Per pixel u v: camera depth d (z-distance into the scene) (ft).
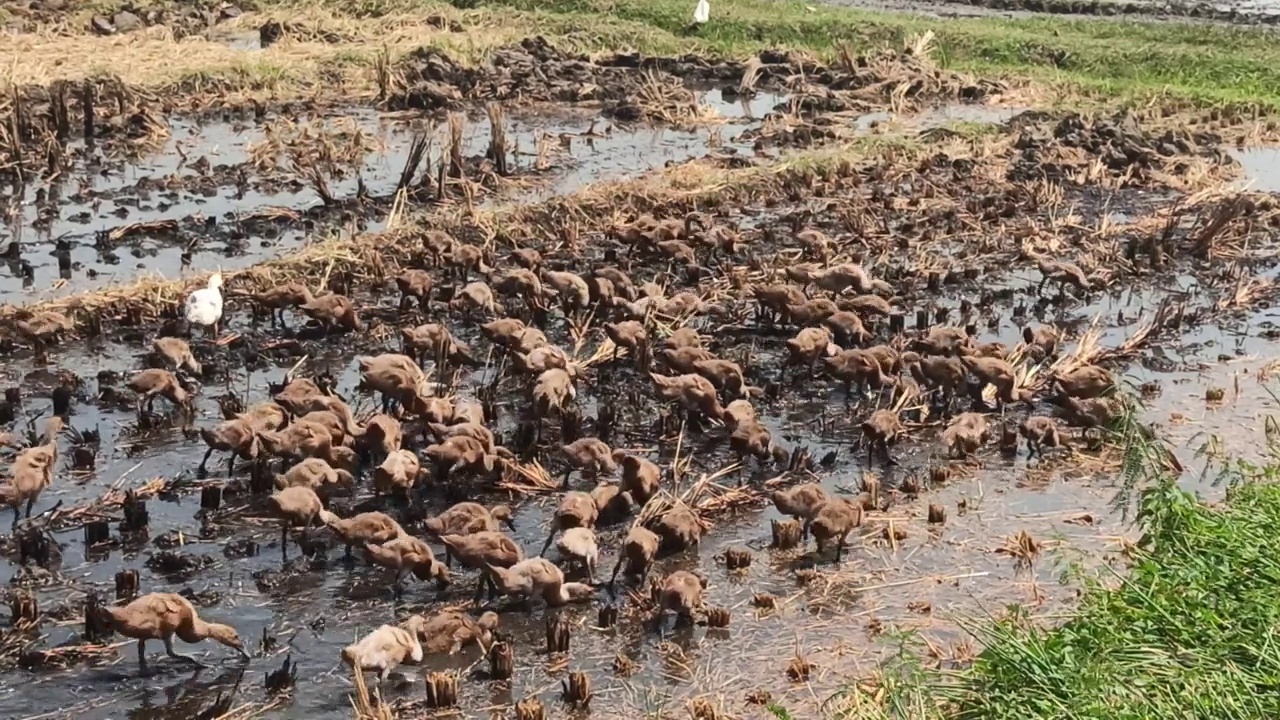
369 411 52.80
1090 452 52.42
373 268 67.87
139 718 34.94
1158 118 110.83
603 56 127.95
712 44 136.56
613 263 71.26
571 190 85.97
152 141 93.61
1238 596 37.47
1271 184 93.35
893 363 56.85
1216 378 59.82
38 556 41.73
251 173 86.43
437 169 88.58
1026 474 50.49
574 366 54.60
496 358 58.54
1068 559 43.39
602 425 52.01
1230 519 41.55
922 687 35.14
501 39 131.44
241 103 105.91
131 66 112.16
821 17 144.97
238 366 57.06
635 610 40.57
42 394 53.47
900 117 111.45
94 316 59.47
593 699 36.19
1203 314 67.87
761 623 40.16
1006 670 35.01
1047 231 79.20
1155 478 45.78
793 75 124.47
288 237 74.54
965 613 40.57
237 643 37.11
